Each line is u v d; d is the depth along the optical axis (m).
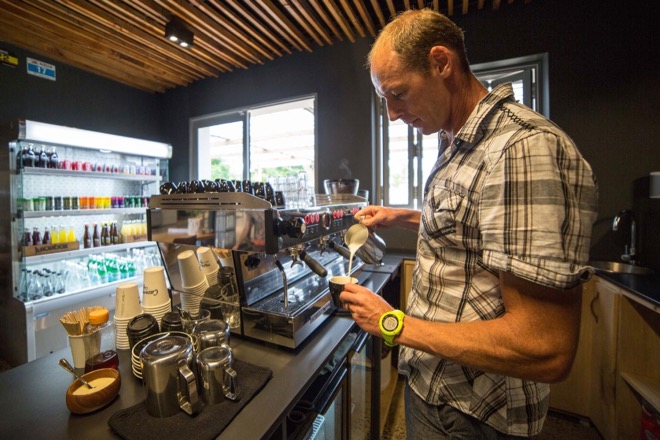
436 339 0.60
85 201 2.56
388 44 0.70
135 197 2.93
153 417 0.64
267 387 0.75
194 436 0.59
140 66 3.00
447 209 0.69
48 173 2.30
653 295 1.30
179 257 1.06
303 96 2.87
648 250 1.84
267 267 1.07
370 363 1.44
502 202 0.55
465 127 0.67
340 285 0.83
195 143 3.54
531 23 2.12
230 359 0.71
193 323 0.91
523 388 0.72
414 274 0.88
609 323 1.54
